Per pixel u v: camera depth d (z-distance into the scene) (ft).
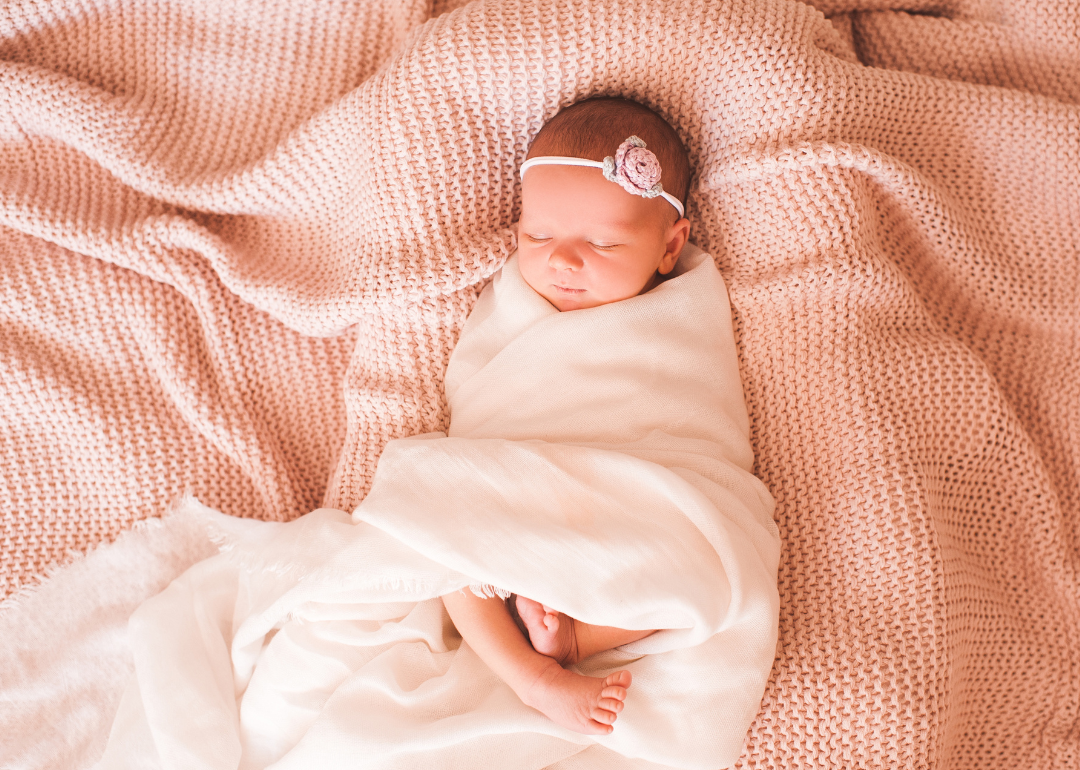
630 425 3.99
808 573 4.16
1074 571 4.46
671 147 4.30
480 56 4.26
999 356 4.83
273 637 4.22
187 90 5.20
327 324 4.62
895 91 4.59
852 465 4.20
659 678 3.72
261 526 4.57
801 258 4.37
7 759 4.17
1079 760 4.24
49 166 5.14
